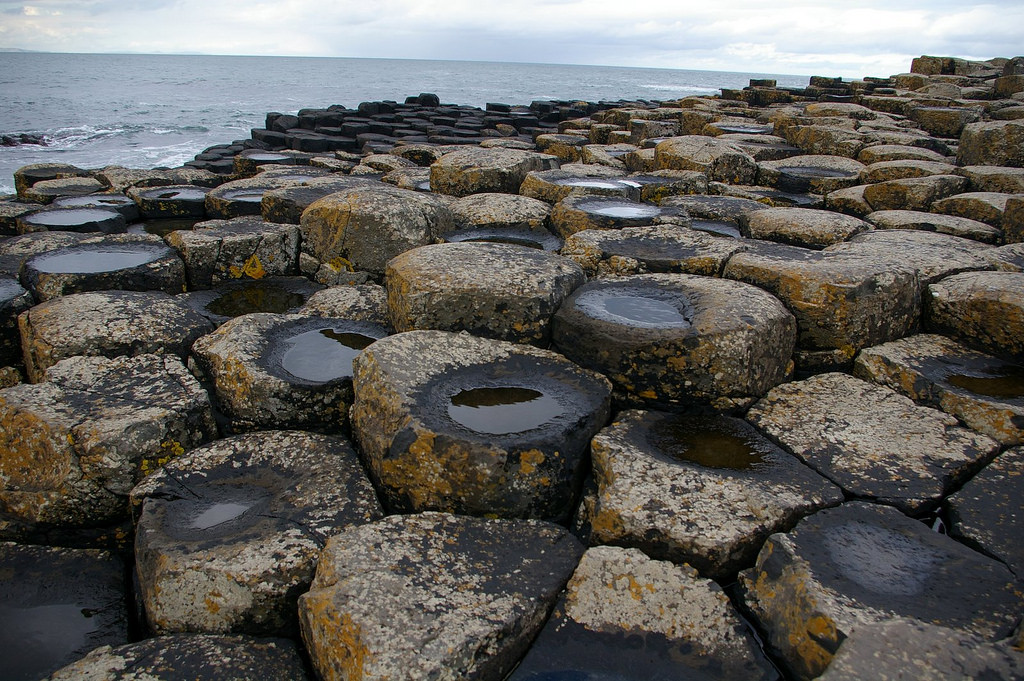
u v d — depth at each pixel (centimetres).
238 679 300
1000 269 594
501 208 795
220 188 1002
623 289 541
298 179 1062
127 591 386
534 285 510
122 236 725
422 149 1444
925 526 349
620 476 375
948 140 1355
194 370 521
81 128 3294
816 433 424
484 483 381
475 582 322
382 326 574
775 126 1612
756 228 753
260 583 334
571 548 358
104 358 502
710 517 349
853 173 1059
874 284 506
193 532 375
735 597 334
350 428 465
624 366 462
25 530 414
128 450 417
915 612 288
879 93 2495
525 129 2344
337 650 294
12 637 350
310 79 10538
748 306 477
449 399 438
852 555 323
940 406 454
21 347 571
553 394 449
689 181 920
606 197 838
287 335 551
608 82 12706
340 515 382
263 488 414
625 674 296
